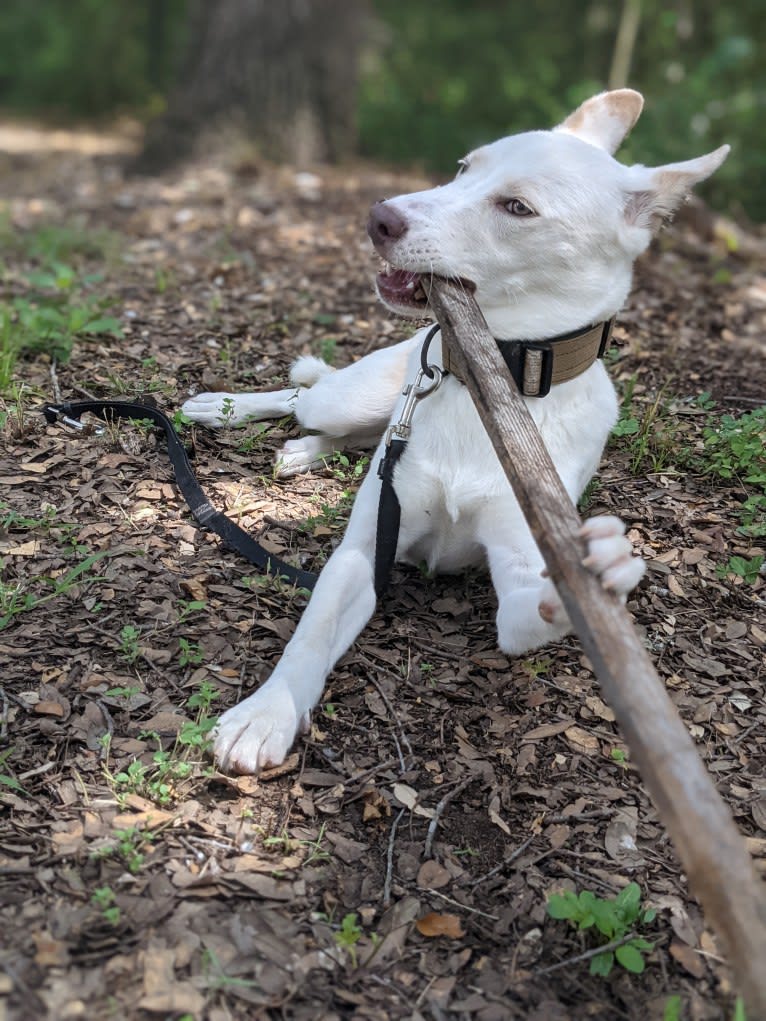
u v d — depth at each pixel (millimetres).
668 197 751
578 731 728
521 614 693
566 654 795
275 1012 523
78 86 4516
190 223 1759
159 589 799
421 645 793
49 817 611
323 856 615
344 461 969
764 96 2443
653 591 857
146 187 2090
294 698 681
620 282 771
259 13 2297
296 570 825
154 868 586
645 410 1133
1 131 3742
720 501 981
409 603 841
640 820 666
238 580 820
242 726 661
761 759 717
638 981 566
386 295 776
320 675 706
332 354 1213
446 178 2326
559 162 735
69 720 678
